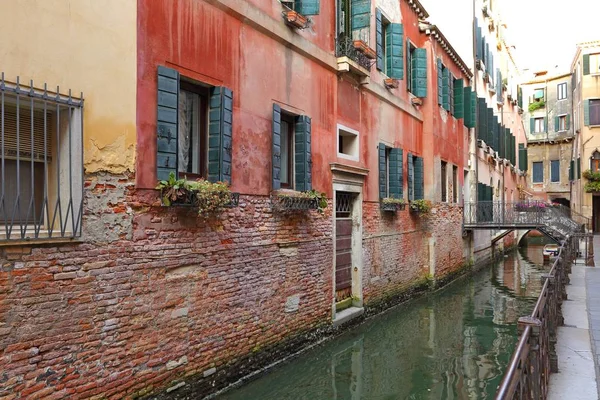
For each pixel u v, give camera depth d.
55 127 4.80
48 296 4.50
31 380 4.35
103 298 4.99
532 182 39.91
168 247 5.73
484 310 12.30
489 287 15.80
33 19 4.41
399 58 12.70
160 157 5.59
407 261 13.33
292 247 8.12
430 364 8.16
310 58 8.87
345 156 10.14
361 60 10.43
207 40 6.40
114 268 5.11
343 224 10.31
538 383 3.98
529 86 41.09
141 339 5.39
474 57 21.62
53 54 4.57
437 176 15.45
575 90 35.56
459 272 17.66
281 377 7.35
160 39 5.69
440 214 15.67
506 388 2.71
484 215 18.81
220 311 6.50
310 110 8.84
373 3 11.57
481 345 9.26
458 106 18.27
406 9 13.96
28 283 4.34
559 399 4.50
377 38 11.84
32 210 4.68
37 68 4.44
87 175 4.87
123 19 5.23
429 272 14.80
